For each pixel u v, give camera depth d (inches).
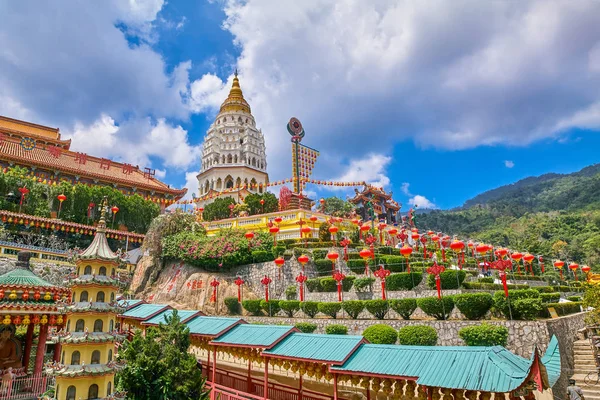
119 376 737.0
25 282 954.7
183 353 781.3
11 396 834.2
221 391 906.7
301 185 2427.4
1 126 3161.9
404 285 1368.1
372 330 1072.2
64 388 618.5
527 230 4800.7
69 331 647.1
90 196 2453.2
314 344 789.9
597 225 4473.4
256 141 3996.1
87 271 682.8
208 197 2920.8
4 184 2198.6
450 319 1096.8
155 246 2079.2
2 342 973.8
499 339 910.4
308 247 1841.8
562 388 888.9
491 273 1814.7
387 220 3457.2
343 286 1487.5
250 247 1800.0
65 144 3267.7
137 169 3198.8
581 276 2536.9
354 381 719.1
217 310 1656.0
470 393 569.3
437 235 2124.8
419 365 626.2
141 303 1326.3
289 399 874.1
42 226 2038.6
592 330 1055.0
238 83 4315.9
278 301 1472.7
